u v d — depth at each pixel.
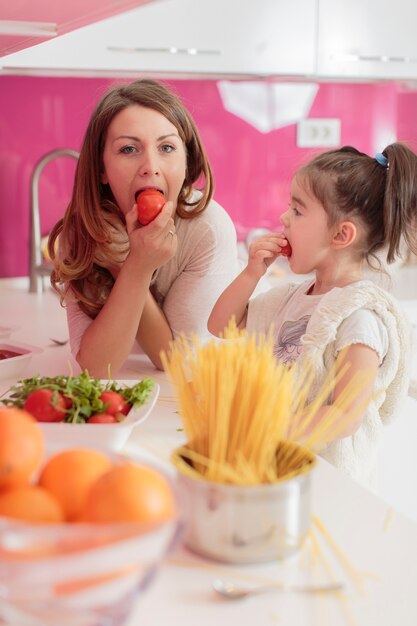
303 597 0.74
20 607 0.62
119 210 1.70
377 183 1.42
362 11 2.55
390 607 0.72
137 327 1.57
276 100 2.96
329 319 1.30
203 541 0.80
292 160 3.02
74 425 1.04
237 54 2.44
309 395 1.32
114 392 1.16
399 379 1.38
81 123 2.75
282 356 1.44
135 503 0.67
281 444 0.86
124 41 2.33
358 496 0.96
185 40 2.38
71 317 1.70
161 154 1.58
